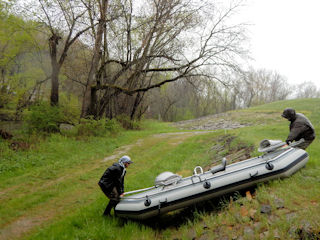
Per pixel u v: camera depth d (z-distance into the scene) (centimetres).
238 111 4056
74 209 635
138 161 1200
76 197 721
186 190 510
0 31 1539
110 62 2120
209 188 505
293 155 541
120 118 2697
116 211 540
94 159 1218
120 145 1611
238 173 516
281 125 1802
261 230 392
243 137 1197
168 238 470
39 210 629
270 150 581
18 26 1584
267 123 2520
